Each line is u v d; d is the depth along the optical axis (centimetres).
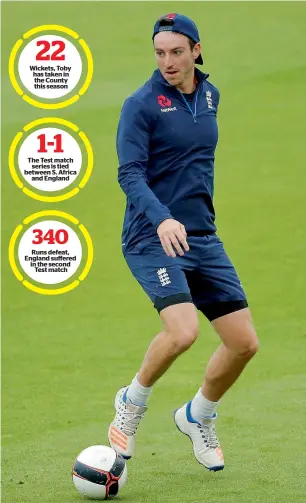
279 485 1962
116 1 9169
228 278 2081
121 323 3734
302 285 4103
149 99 2022
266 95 6862
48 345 3459
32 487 2003
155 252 2019
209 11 8819
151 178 2050
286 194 5269
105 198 5378
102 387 2947
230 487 1962
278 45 7894
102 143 6203
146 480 2041
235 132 6241
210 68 7481
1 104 6938
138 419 2089
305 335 3484
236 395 2780
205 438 2089
